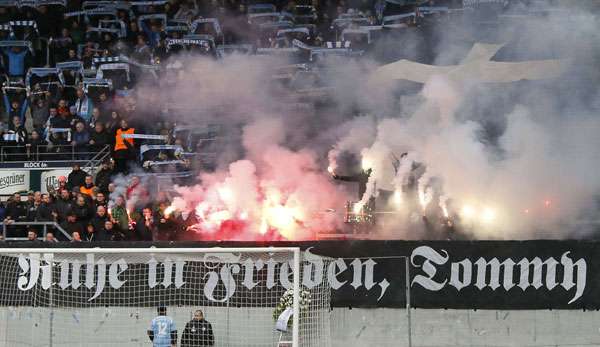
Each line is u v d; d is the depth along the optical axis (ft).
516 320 173.37
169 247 176.35
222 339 173.47
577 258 173.47
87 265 175.52
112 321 175.01
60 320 175.52
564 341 172.86
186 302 174.40
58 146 235.20
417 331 173.88
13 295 176.96
